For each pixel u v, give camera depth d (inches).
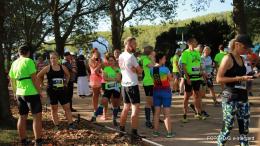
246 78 125.6
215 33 932.6
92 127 200.2
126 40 167.2
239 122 136.3
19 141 159.0
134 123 165.9
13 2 823.1
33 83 148.6
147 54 203.5
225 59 129.9
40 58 491.8
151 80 200.1
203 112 233.9
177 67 359.3
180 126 202.8
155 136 176.4
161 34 1065.5
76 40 941.8
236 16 398.9
